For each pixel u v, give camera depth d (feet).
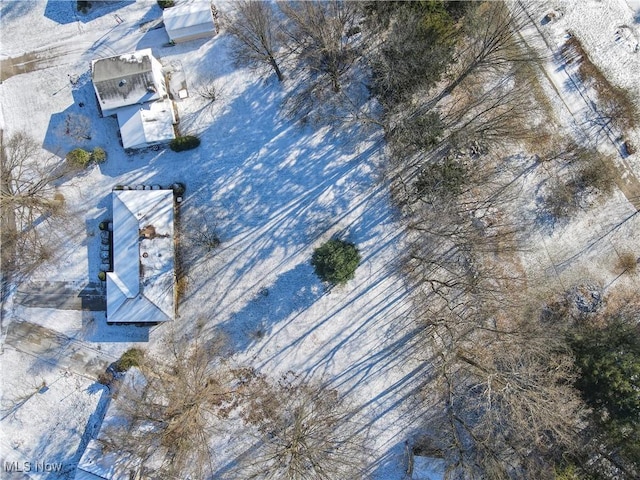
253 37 109.60
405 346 109.40
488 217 110.83
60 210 110.83
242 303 110.01
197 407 102.68
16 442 108.88
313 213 110.83
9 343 110.63
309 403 108.99
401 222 110.52
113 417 105.19
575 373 93.50
